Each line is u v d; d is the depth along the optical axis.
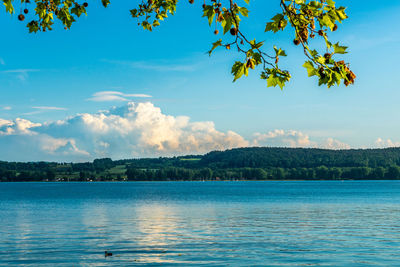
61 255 29.61
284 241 35.25
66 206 82.00
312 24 5.35
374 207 74.00
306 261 27.23
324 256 28.72
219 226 46.34
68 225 48.06
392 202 87.69
